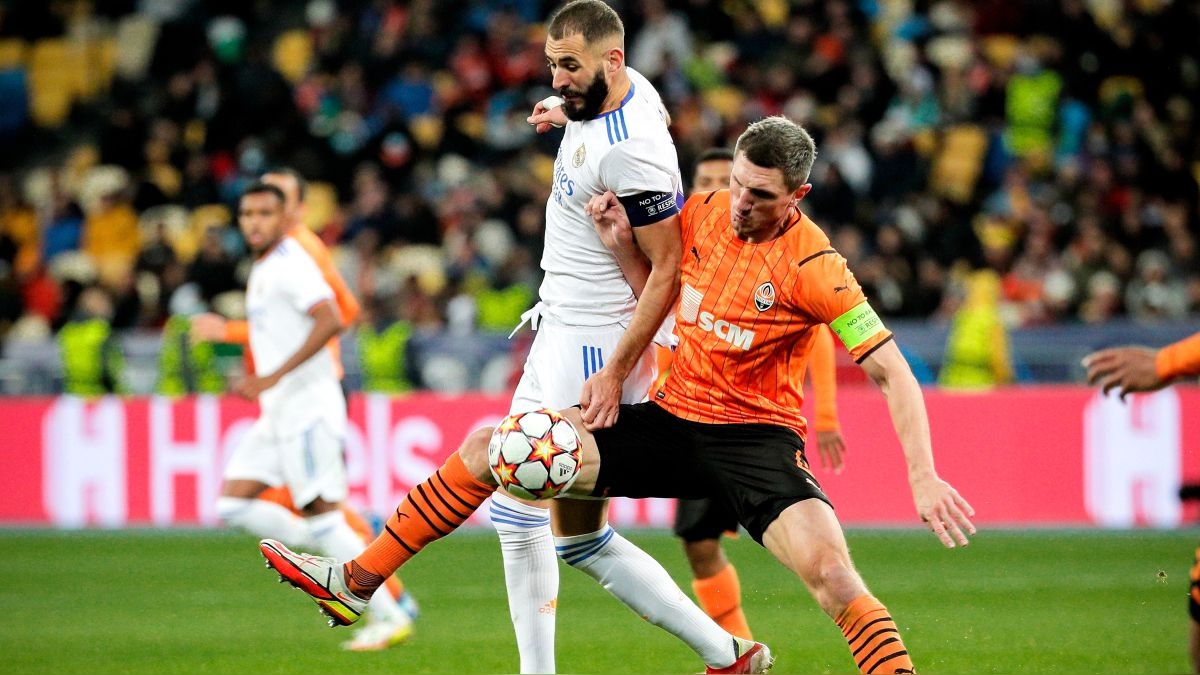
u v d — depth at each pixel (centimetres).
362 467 4244
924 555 3528
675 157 1831
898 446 4081
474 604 2897
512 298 5100
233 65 6800
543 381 1950
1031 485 4066
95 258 6181
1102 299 4953
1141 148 5809
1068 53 6362
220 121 6425
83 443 4388
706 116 5962
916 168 5753
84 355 4669
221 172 6381
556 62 1791
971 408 4103
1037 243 5291
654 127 1805
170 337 4584
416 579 3247
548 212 1962
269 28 7388
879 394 4103
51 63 7475
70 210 6291
